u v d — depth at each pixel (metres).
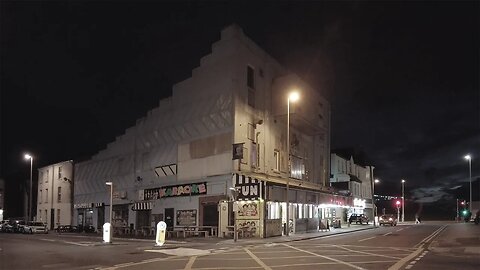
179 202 39.47
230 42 37.66
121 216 47.44
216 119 37.50
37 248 25.62
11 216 74.50
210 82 38.75
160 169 42.34
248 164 37.53
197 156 38.75
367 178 83.44
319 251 22.44
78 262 18.17
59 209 59.22
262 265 16.55
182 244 27.62
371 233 40.75
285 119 43.06
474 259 18.42
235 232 29.94
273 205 37.41
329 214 52.66
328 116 54.59
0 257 20.34
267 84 41.69
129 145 47.56
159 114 43.84
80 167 56.12
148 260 18.66
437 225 63.88
